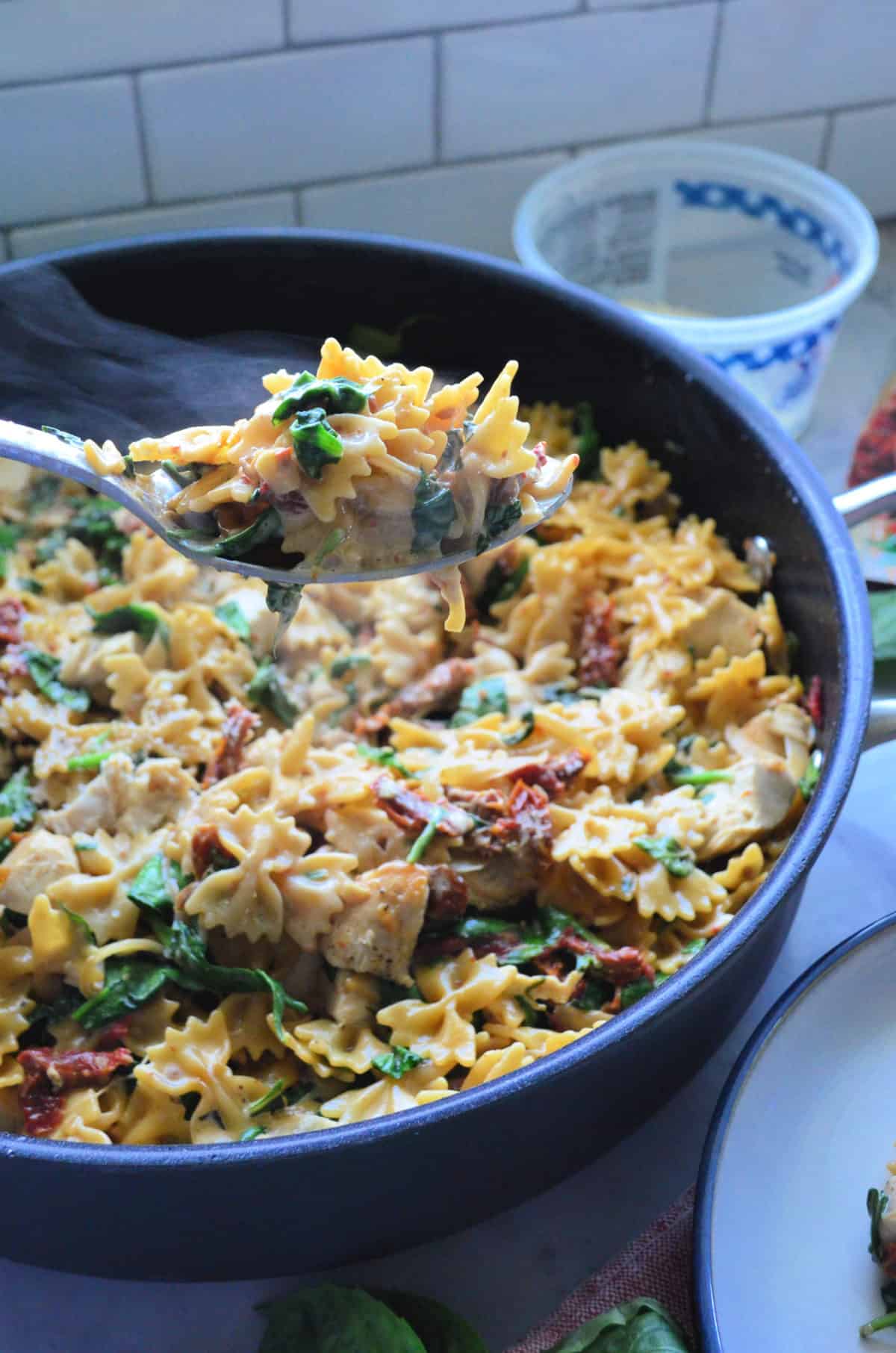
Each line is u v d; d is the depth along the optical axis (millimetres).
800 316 1121
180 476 864
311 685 1021
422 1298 877
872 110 1259
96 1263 865
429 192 1228
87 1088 896
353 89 1169
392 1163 820
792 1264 870
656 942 945
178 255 1026
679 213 1209
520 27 1166
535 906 944
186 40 1126
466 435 862
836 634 934
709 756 990
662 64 1205
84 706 996
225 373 984
